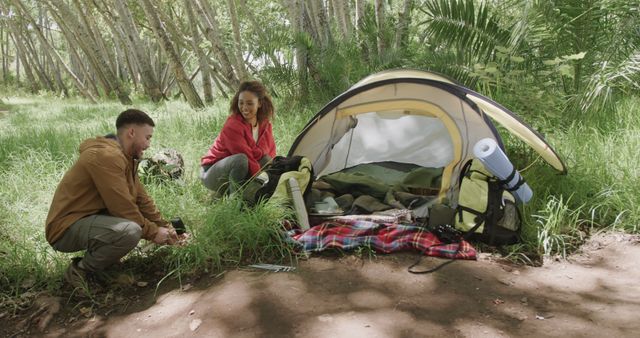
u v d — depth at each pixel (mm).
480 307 2816
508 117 4035
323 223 3756
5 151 6414
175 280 3314
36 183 4914
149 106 13570
